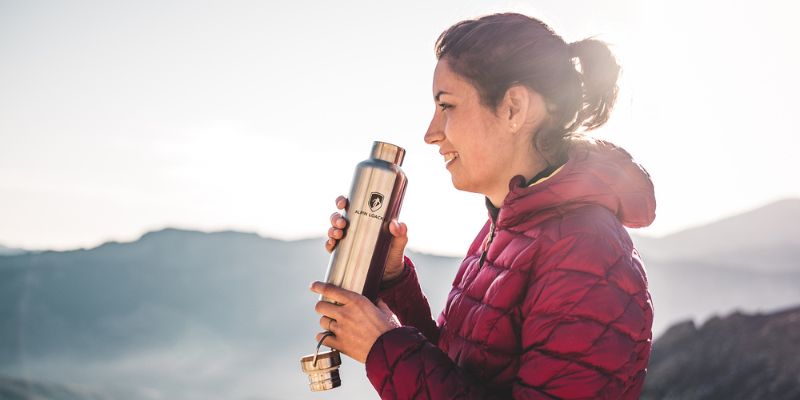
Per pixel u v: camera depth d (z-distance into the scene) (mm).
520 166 1106
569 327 939
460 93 1097
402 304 1402
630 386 975
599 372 925
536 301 980
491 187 1132
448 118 1112
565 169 1050
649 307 1003
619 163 1091
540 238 1012
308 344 47688
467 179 1129
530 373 949
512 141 1096
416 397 991
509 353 1029
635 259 1025
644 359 1002
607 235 988
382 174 1173
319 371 1086
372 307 1074
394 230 1174
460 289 1195
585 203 1033
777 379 7340
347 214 1174
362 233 1157
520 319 1021
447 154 1143
